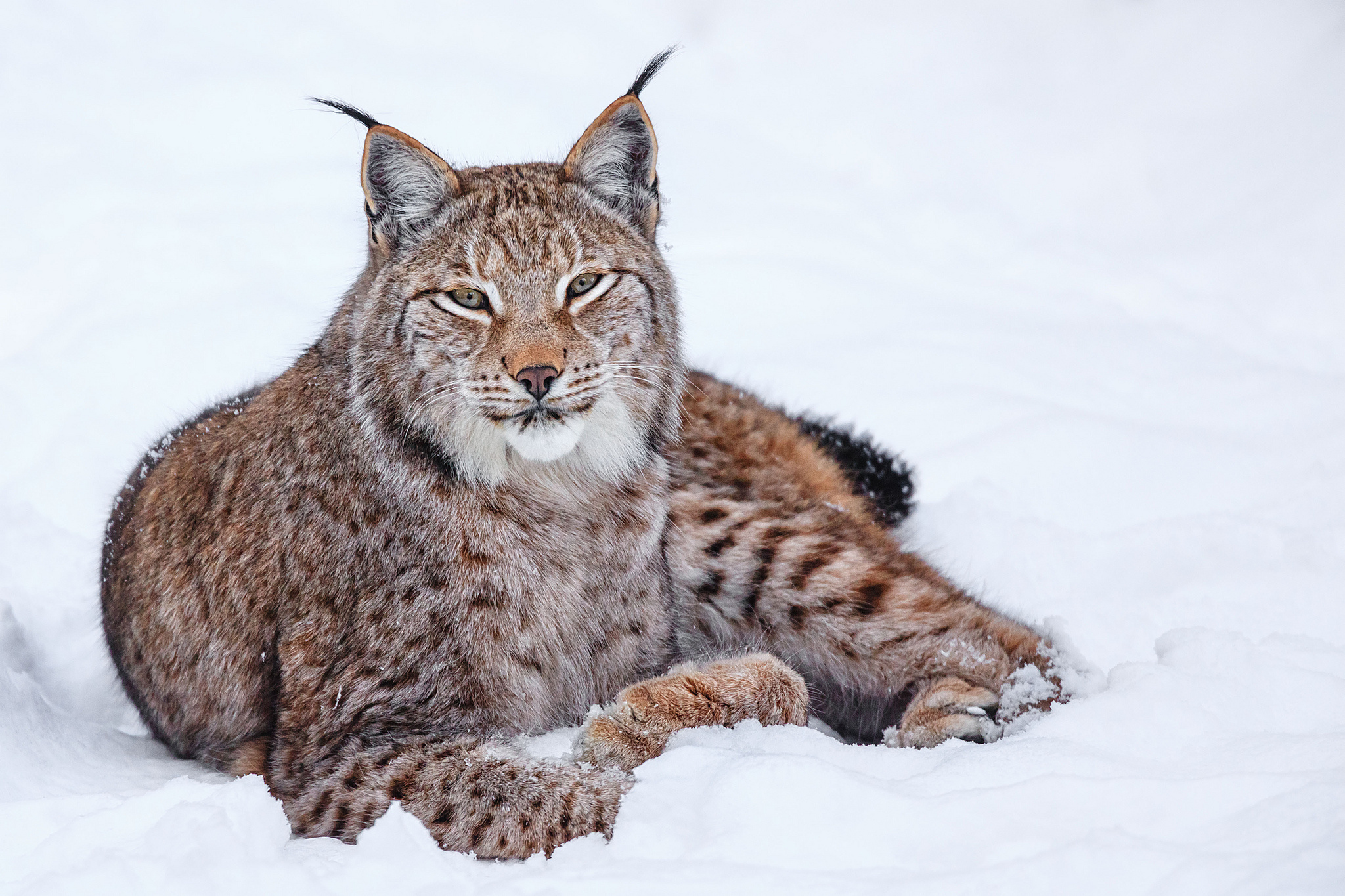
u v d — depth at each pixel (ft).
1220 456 47.50
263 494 28.60
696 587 32.63
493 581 26.89
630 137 29.01
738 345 59.82
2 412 49.39
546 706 27.84
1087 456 47.65
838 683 31.73
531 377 25.76
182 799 21.86
